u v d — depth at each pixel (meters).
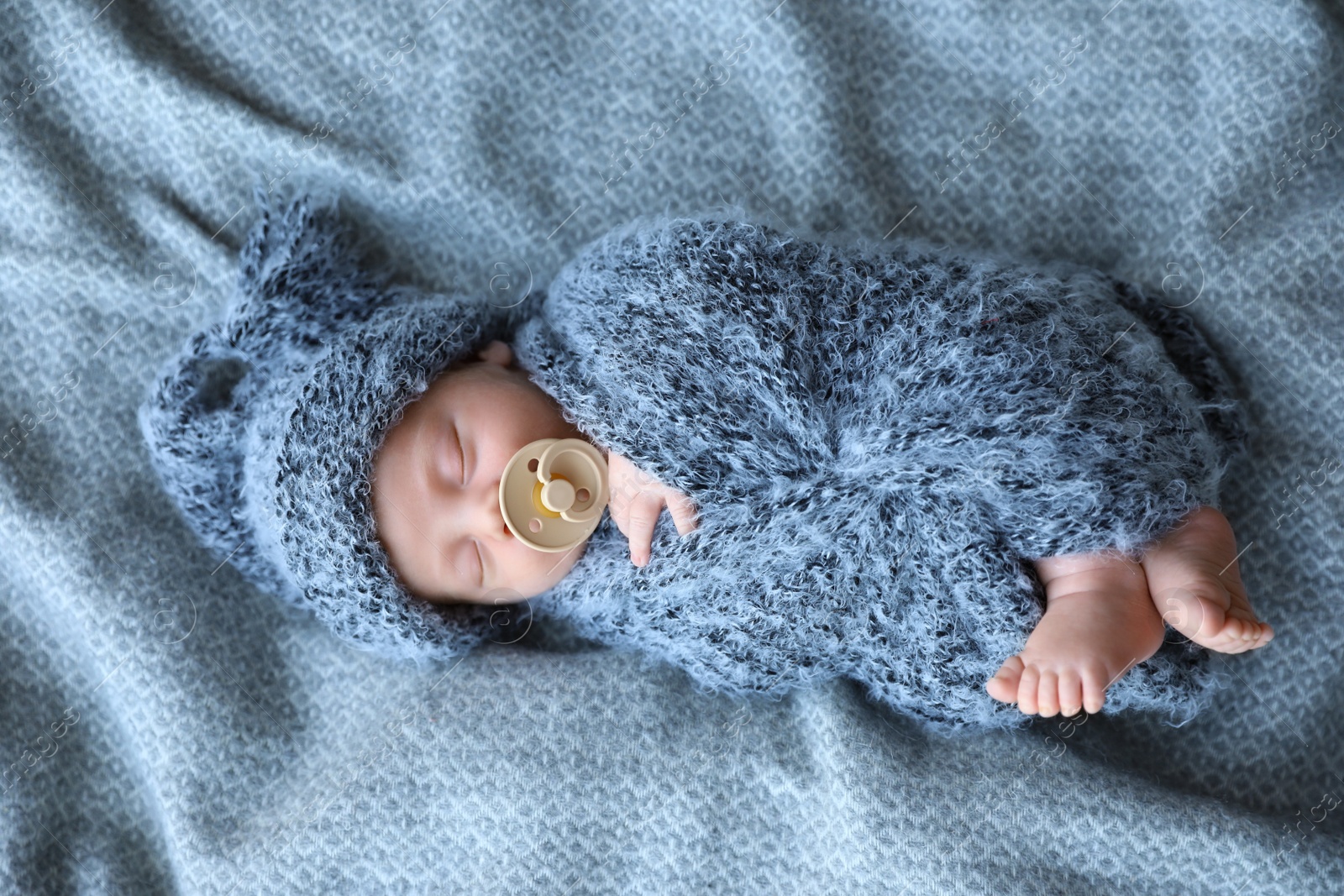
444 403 1.29
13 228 1.50
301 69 1.53
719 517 1.21
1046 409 1.12
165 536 1.49
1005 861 1.21
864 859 1.23
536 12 1.55
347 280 1.47
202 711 1.41
